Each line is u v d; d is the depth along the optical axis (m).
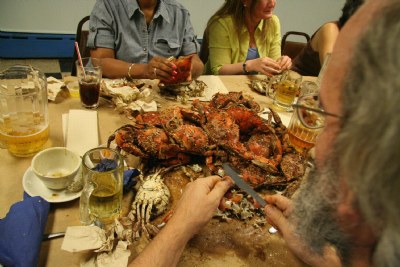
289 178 1.06
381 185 0.32
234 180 0.94
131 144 1.04
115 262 0.74
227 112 1.24
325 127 0.45
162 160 1.09
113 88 1.43
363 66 0.33
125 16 1.89
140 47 1.99
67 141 1.11
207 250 0.83
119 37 1.93
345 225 0.46
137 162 1.09
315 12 4.25
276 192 1.05
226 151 1.11
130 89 1.44
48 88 1.40
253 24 2.24
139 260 0.70
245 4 2.14
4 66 3.42
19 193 0.91
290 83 1.54
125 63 1.72
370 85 0.32
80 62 1.37
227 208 0.93
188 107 1.46
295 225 0.61
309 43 2.22
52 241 0.79
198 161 1.14
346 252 0.50
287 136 1.21
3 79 1.20
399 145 0.30
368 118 0.32
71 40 3.62
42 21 3.40
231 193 0.98
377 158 0.32
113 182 0.84
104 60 1.75
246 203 0.97
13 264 0.68
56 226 0.83
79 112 1.26
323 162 0.46
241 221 0.92
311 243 0.58
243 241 0.87
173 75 1.51
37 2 3.26
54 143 1.14
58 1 3.32
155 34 2.00
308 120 0.94
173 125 1.11
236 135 1.14
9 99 1.07
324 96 0.44
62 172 0.96
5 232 0.72
